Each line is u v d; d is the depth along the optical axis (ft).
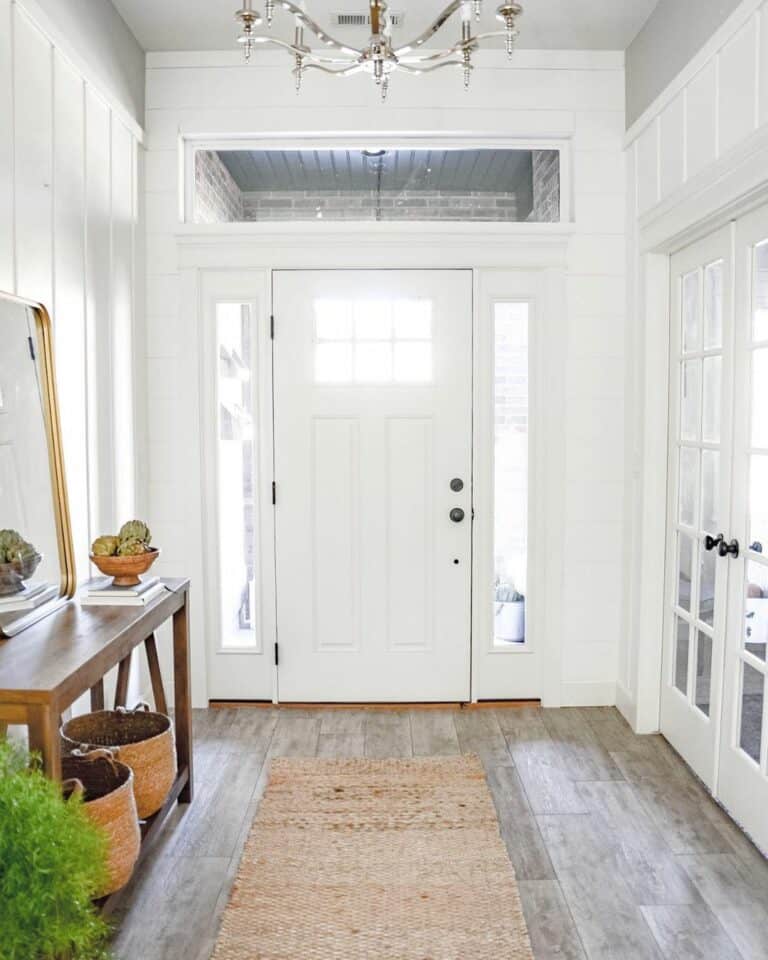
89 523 9.07
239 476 11.65
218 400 11.50
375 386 11.45
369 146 11.41
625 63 11.05
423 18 9.96
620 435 11.36
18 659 5.77
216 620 11.67
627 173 11.03
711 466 9.07
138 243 10.84
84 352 8.93
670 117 9.39
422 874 7.27
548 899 6.95
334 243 11.19
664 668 10.48
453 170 11.44
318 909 6.75
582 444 11.35
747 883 7.20
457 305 11.35
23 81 7.34
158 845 7.79
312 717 11.27
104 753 6.68
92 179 9.15
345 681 11.72
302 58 6.56
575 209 11.18
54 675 5.41
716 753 8.71
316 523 11.59
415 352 11.43
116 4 9.75
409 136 11.28
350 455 11.53
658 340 10.33
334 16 9.86
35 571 7.10
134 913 6.76
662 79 9.67
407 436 11.51
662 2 9.62
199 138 11.31
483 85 11.05
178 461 11.38
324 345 11.43
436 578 11.64
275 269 11.28
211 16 10.04
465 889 7.04
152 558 7.71
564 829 8.13
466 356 11.40
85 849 4.29
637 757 9.89
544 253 11.19
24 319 7.29
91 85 8.97
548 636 11.53
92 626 6.66
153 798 7.36
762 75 7.18
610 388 11.30
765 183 7.13
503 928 6.51
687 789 9.02
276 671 11.71
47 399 7.58
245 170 11.46
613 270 11.21
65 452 8.36
